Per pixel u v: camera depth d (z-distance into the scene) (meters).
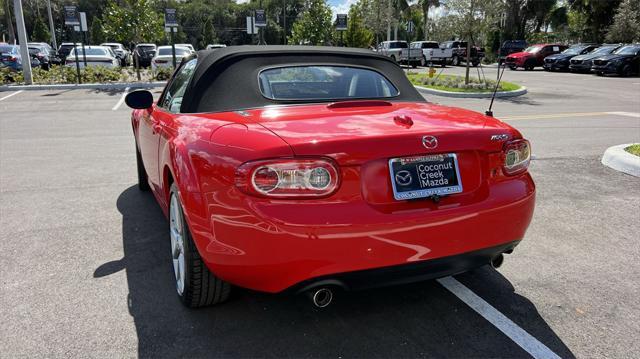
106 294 3.17
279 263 2.28
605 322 2.88
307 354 2.56
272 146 2.26
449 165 2.57
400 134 2.43
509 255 3.83
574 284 3.35
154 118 3.89
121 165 6.84
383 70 3.68
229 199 2.33
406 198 2.43
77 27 19.38
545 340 2.70
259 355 2.55
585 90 18.81
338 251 2.29
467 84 18.39
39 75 19.44
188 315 2.93
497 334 2.75
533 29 50.81
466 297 3.17
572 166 6.70
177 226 3.04
